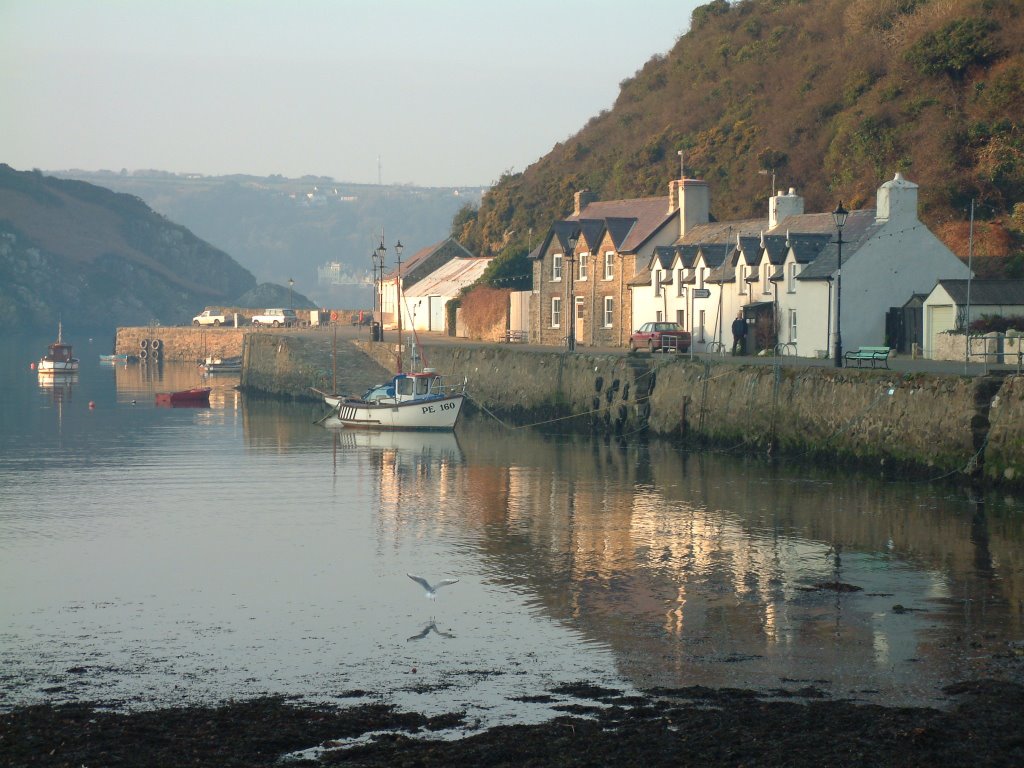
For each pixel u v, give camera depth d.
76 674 22.94
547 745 18.36
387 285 130.62
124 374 130.62
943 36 92.88
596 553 33.19
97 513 40.56
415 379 70.19
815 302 62.47
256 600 28.58
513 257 103.50
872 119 92.81
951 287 57.16
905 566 30.88
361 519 39.06
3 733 19.17
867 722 19.17
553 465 51.22
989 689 20.88
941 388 42.12
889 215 61.59
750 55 126.88
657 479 45.91
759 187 102.69
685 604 27.58
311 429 70.62
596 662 23.28
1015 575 29.77
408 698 21.28
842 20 118.00
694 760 17.64
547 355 69.00
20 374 130.88
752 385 51.69
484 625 26.08
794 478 44.66
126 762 17.91
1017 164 81.75
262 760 18.05
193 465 53.59
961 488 40.53
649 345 69.88
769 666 22.80
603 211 92.25
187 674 22.91
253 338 105.75
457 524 37.91
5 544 35.34
